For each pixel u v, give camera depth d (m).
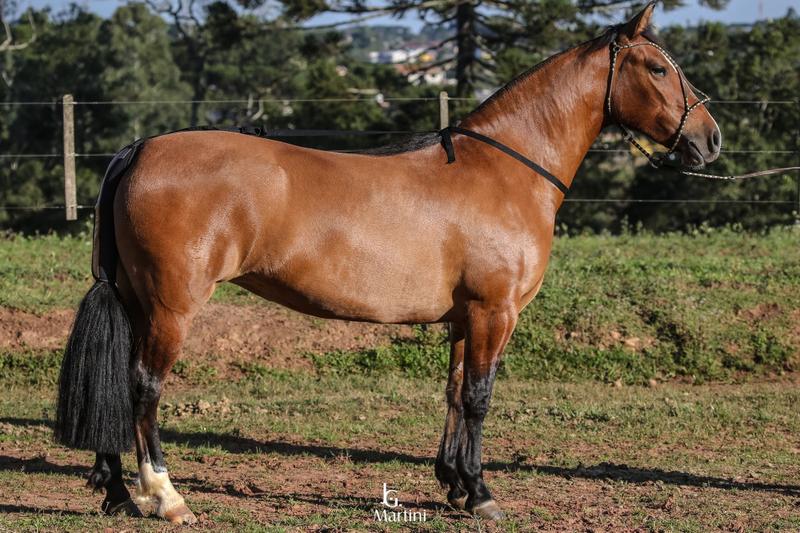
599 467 8.66
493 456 9.09
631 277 14.80
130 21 42.12
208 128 6.78
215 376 12.25
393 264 6.43
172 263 6.12
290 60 46.47
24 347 12.31
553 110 7.03
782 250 17.45
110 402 6.06
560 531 6.47
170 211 6.12
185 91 43.72
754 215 24.95
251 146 6.38
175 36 51.97
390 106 29.64
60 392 6.12
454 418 7.02
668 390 12.20
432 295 6.57
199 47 46.03
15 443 9.12
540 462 8.87
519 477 8.27
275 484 7.80
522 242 6.68
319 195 6.35
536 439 9.79
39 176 32.00
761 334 13.23
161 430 9.76
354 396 11.45
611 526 6.64
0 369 11.98
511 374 12.62
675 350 13.02
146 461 6.31
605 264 15.49
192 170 6.18
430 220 6.49
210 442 9.37
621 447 9.55
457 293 6.63
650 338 13.18
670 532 6.48
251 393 11.67
